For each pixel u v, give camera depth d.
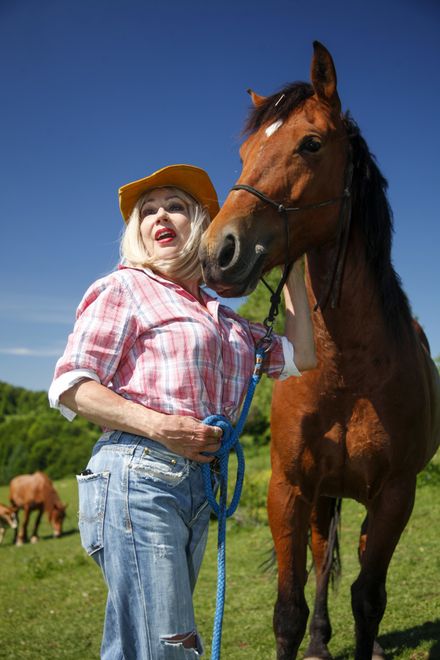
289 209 2.24
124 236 1.98
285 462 2.63
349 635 3.72
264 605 4.66
